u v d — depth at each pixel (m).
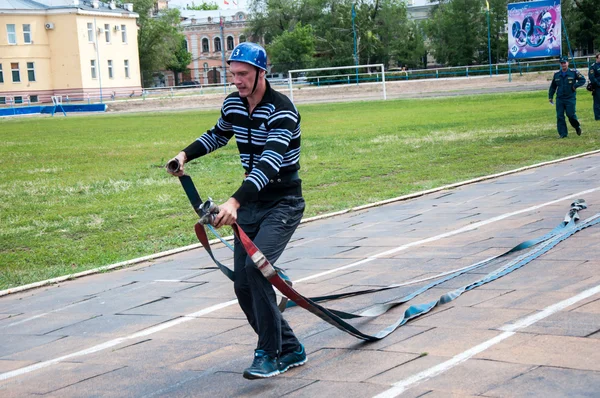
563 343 4.58
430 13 92.25
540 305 5.42
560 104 18.73
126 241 10.29
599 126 20.97
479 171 14.36
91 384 4.82
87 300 7.25
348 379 4.39
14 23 69.12
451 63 77.00
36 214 12.83
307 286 6.86
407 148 19.33
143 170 18.55
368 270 7.28
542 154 15.97
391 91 58.38
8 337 6.23
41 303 7.32
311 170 16.30
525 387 3.98
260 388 4.41
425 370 4.38
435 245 8.09
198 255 8.98
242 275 4.53
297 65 77.62
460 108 34.75
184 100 61.84
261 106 4.46
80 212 12.70
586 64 58.94
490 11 74.81
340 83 66.00
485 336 4.87
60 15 70.06
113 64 74.31
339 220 10.52
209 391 4.47
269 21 87.56
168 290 7.32
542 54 49.22
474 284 6.16
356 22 78.50
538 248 7.22
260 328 4.44
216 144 4.78
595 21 72.06
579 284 5.87
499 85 55.44
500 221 9.04
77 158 22.41
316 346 5.10
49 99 71.00
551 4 48.34
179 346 5.45
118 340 5.79
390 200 11.72
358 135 24.14
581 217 8.66
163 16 87.69
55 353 5.62
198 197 4.62
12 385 4.96
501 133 21.19
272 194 4.59
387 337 5.08
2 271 8.91
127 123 40.88
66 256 9.54
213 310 6.39
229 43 101.94
